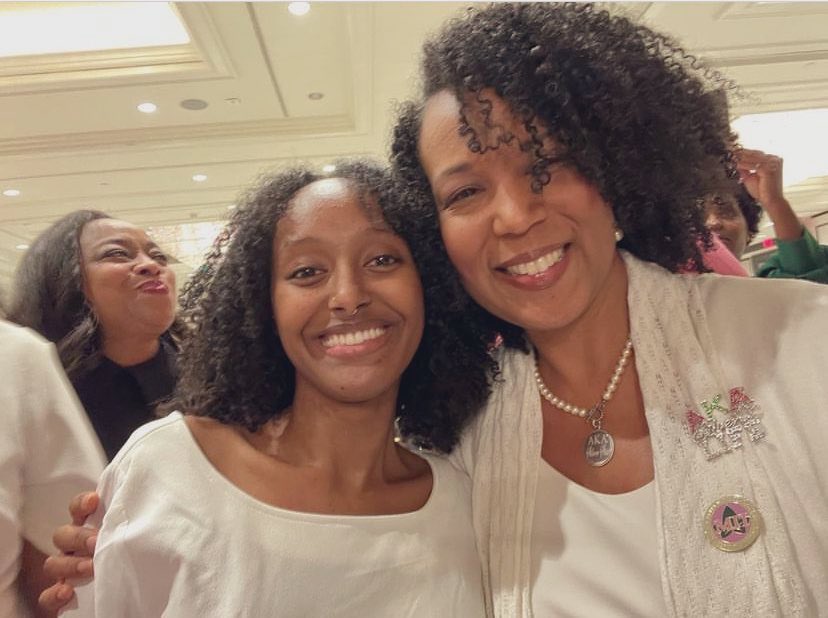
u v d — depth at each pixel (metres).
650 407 1.06
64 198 7.56
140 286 1.99
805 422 0.98
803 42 5.29
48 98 5.39
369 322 1.11
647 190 1.13
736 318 1.09
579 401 1.17
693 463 1.01
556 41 1.09
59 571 1.09
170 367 2.07
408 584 1.05
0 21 4.76
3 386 1.20
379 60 4.91
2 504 1.14
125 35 4.91
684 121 1.16
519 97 1.06
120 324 1.99
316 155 6.88
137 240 2.10
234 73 5.23
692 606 0.95
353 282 1.09
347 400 1.10
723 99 1.24
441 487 1.19
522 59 1.08
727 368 1.06
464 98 1.09
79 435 1.26
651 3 4.45
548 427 1.19
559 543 1.08
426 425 1.30
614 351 1.16
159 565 1.01
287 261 1.12
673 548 0.98
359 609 1.02
